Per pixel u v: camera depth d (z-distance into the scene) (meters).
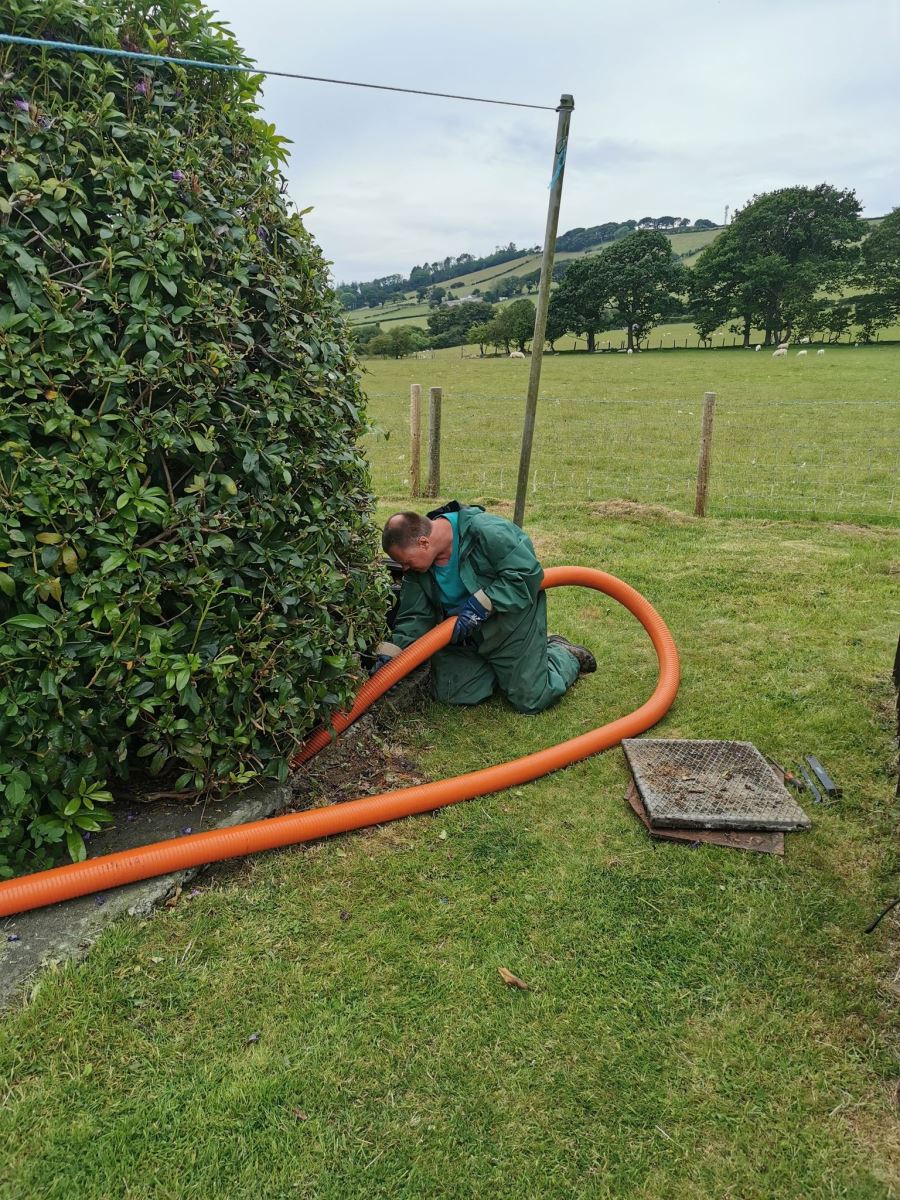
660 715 3.82
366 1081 1.98
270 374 2.86
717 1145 1.85
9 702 2.26
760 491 10.26
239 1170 1.77
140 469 2.41
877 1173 1.79
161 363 2.41
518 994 2.25
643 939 2.46
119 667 2.41
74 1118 1.86
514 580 3.64
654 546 6.99
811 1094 1.97
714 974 2.32
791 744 3.64
